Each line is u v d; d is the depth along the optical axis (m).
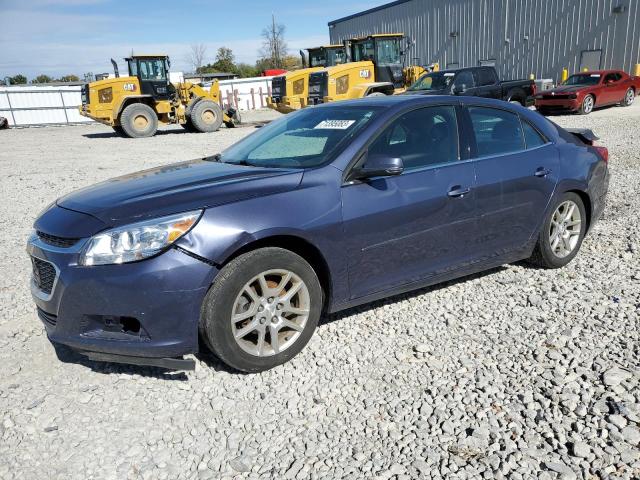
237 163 3.95
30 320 4.07
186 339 2.94
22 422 2.82
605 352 3.24
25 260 5.63
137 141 18.91
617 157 9.90
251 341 3.23
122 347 2.92
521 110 4.44
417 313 3.91
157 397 3.01
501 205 4.07
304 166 3.51
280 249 3.14
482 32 32.66
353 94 19.89
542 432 2.58
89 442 2.66
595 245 5.21
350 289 3.48
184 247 2.87
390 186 3.54
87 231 2.93
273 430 2.71
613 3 25.11
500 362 3.22
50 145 18.98
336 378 3.13
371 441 2.59
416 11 37.91
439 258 3.85
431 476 2.35
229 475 2.41
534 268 4.69
